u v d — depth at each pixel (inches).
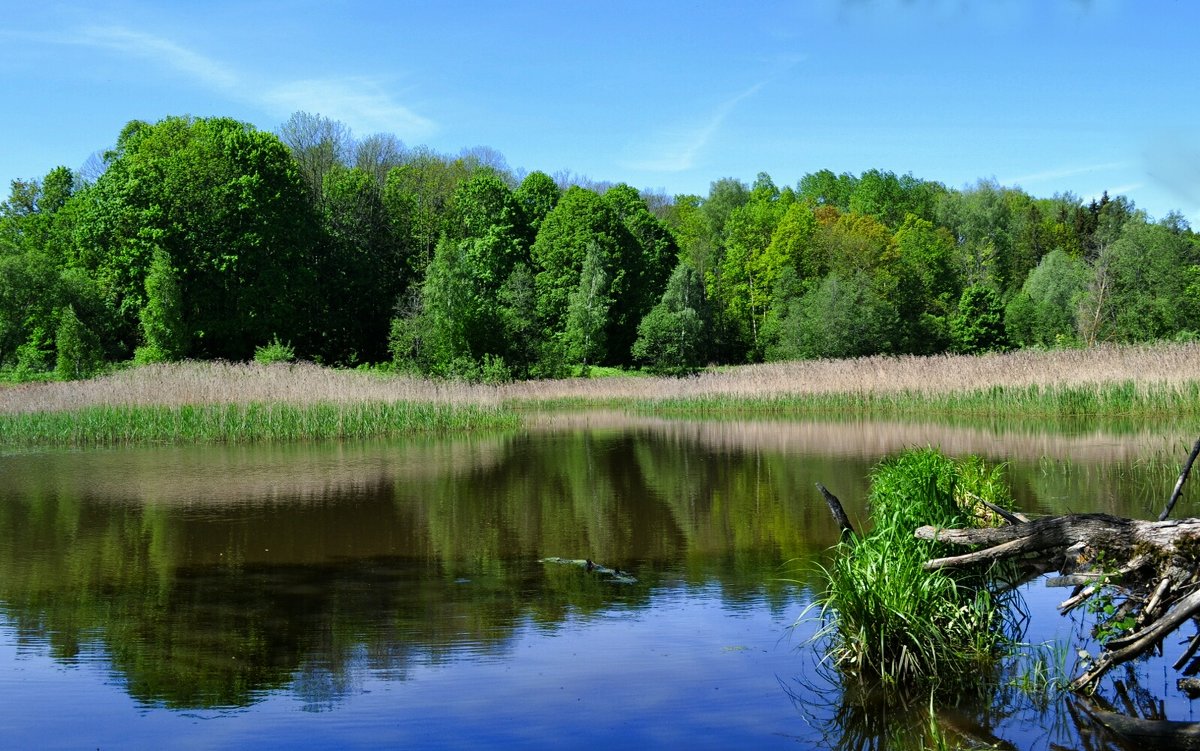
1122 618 228.4
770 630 269.6
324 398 941.8
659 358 2081.7
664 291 2527.1
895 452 703.7
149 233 1641.2
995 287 2723.9
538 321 2197.3
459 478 599.8
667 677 232.4
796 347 2204.7
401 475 616.1
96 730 201.9
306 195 2004.2
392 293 2247.8
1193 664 239.5
